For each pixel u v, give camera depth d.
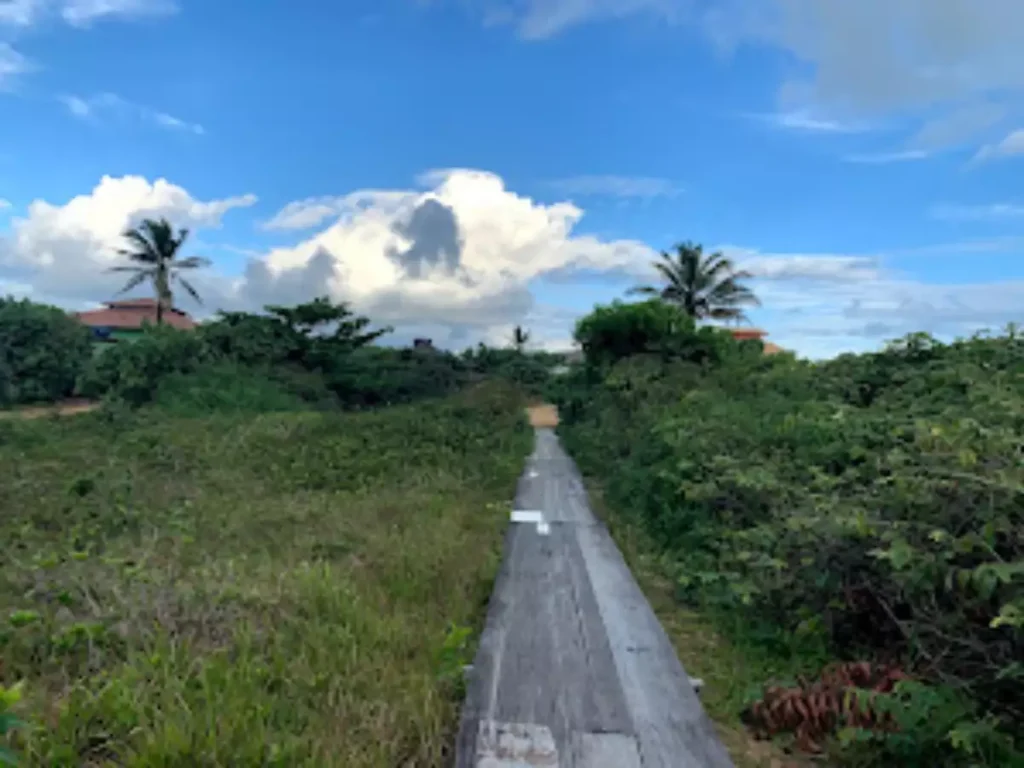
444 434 14.14
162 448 11.97
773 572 4.72
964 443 3.61
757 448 6.74
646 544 6.79
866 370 8.90
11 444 12.90
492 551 5.89
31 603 3.86
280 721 2.67
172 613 3.69
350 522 7.14
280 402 24.28
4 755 2.09
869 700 3.00
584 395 17.88
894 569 3.60
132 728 2.52
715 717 3.49
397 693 2.99
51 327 33.41
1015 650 2.95
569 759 2.62
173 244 41.91
